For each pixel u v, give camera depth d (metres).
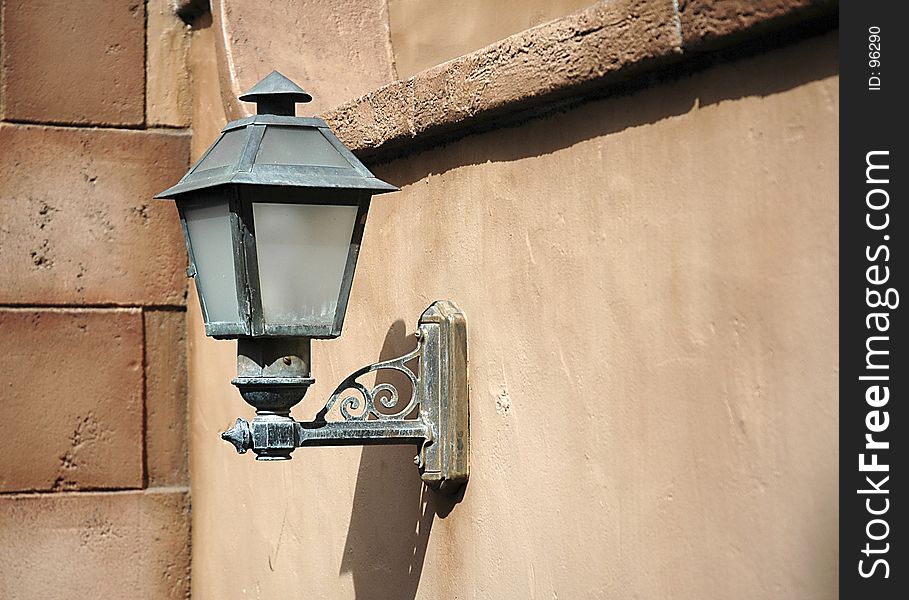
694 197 1.61
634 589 1.70
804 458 1.43
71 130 3.45
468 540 2.13
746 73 1.53
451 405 2.14
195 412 3.51
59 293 3.43
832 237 1.40
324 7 3.12
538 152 1.96
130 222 3.51
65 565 3.42
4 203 3.37
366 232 2.58
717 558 1.55
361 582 2.54
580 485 1.83
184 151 3.57
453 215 2.22
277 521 2.99
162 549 3.53
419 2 3.11
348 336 2.64
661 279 1.67
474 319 2.13
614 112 1.77
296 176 1.94
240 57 3.00
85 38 3.48
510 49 1.92
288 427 2.01
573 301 1.86
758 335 1.50
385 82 3.12
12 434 3.37
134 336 3.51
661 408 1.66
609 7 1.69
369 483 2.52
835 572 1.39
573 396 1.85
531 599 1.94
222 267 1.98
